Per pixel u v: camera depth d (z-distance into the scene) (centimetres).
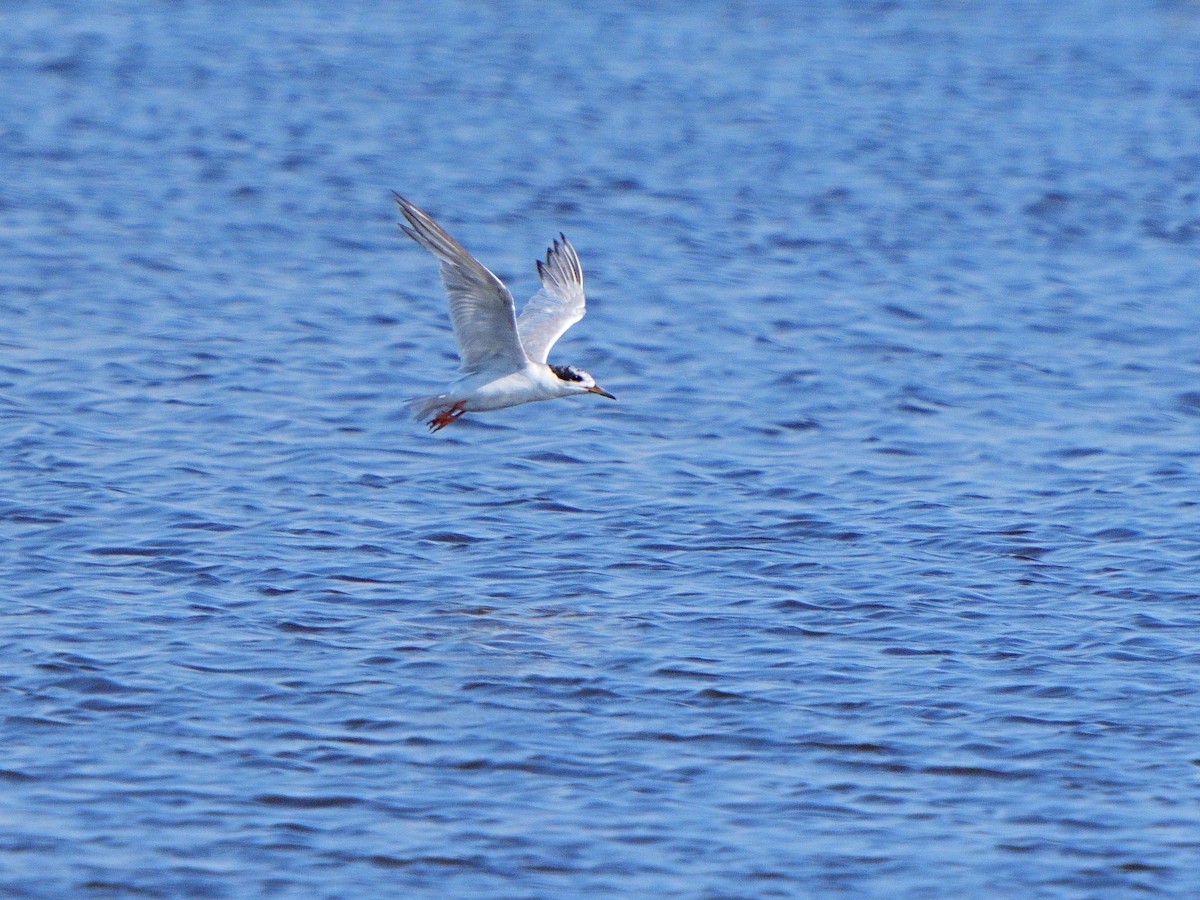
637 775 1567
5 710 1641
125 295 3350
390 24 7431
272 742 1605
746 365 3055
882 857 1441
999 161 5191
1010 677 1775
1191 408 2862
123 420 2592
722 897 1384
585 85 6225
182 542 2095
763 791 1544
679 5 8256
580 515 2259
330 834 1458
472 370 1745
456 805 1508
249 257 3744
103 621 1852
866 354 3155
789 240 4141
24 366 2841
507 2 8181
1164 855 1450
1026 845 1464
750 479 2434
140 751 1580
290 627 1858
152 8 7500
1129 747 1630
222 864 1409
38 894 1359
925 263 3947
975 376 3028
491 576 2031
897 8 8338
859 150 5291
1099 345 3278
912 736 1645
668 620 1909
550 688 1733
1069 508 2317
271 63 6375
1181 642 1864
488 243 4025
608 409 2766
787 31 7625
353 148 5019
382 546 2116
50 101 5459
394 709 1677
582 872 1413
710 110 5850
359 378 2880
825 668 1791
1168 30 7856
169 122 5241
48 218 3962
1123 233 4341
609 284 3644
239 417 2633
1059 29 7856
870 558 2117
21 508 2183
